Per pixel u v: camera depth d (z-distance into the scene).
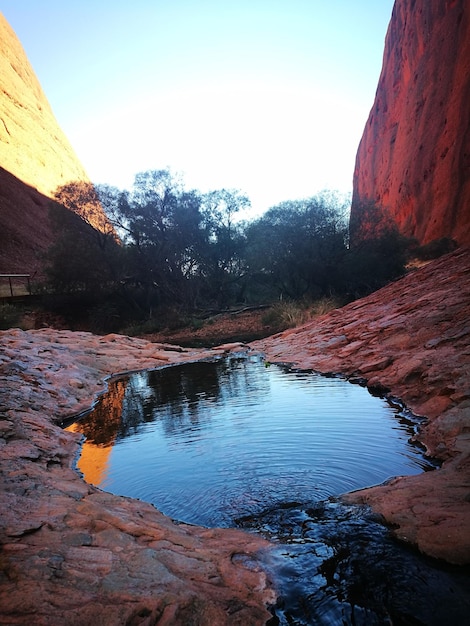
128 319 25.59
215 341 18.05
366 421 5.39
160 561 2.63
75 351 11.90
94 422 6.66
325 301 20.28
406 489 3.41
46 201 46.44
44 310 24.94
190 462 4.59
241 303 27.62
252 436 5.19
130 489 4.10
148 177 26.05
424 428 4.85
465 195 37.25
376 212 24.25
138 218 25.92
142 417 6.69
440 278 11.51
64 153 59.25
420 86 48.16
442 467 3.88
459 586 2.27
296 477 4.00
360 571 2.48
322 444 4.75
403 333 8.48
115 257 25.61
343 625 2.09
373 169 61.88
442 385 5.80
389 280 22.89
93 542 2.82
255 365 10.52
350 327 10.98
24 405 6.69
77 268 24.64
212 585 2.44
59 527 2.99
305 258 22.27
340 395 6.72
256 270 25.50
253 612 2.21
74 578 2.38
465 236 34.72
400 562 2.51
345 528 2.97
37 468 4.33
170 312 24.98
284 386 7.77
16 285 30.95
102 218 26.67
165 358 12.48
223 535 3.11
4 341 10.99
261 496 3.70
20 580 2.32
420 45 50.22
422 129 45.88
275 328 19.42
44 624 2.01
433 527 2.76
